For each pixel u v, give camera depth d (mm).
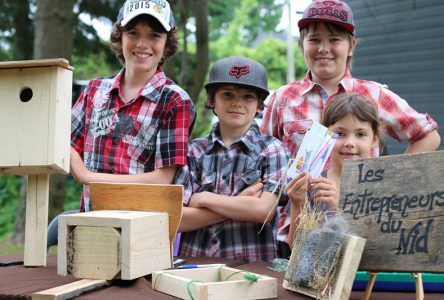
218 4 21844
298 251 1979
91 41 8836
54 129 2299
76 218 2100
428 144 2984
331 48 2967
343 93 2820
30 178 2439
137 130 2742
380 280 2045
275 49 21656
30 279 2143
